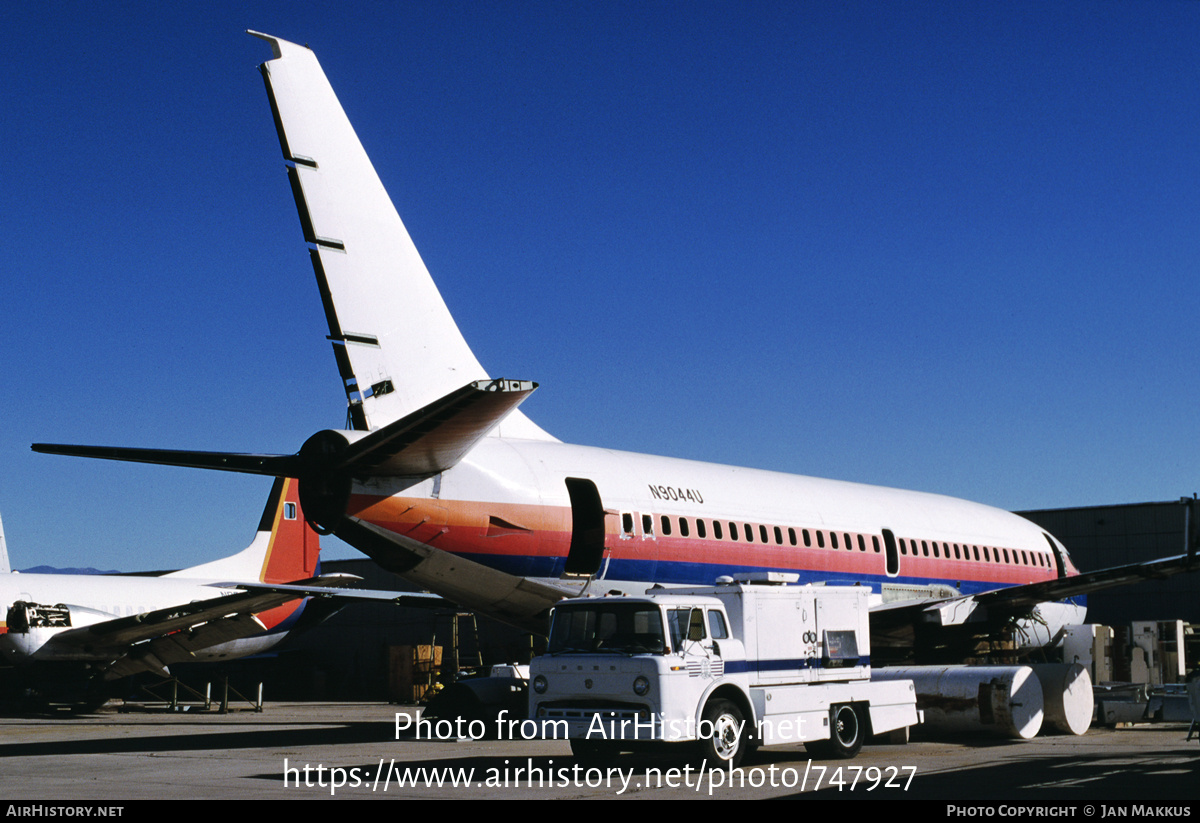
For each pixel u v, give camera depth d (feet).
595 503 66.80
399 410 59.52
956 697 65.10
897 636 85.30
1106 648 98.58
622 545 67.10
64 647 114.52
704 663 46.55
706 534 72.23
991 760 52.42
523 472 63.77
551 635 48.52
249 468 55.93
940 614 80.33
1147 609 138.00
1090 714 71.26
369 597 82.17
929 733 68.74
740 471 80.74
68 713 119.65
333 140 59.67
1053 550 110.32
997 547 101.45
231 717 108.88
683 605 46.68
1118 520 140.87
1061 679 69.21
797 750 59.52
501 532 61.62
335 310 57.93
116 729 86.94
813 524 81.15
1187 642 108.06
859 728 54.90
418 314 61.67
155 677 155.33
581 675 46.32
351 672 170.81
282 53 58.54
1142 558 138.62
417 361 61.00
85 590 122.83
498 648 150.61
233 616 109.50
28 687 118.73
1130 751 57.47
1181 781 43.62
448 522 59.62
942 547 93.97
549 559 63.67
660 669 44.42
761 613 50.49
